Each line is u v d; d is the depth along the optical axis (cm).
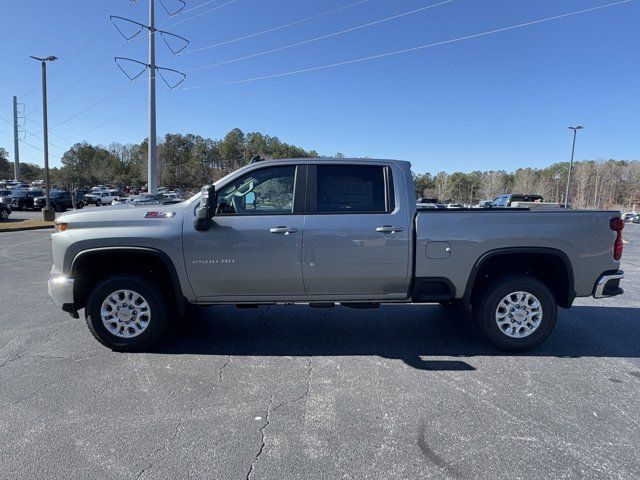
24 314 618
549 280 505
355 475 273
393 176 474
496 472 277
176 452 296
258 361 454
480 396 378
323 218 461
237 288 467
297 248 457
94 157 10619
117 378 410
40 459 287
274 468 280
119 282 462
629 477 273
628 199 10856
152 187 3109
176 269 457
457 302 505
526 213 469
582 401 370
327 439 312
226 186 468
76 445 303
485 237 465
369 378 414
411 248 464
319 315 623
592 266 477
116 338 470
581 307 683
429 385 400
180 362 449
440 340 521
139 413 347
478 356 471
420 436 317
